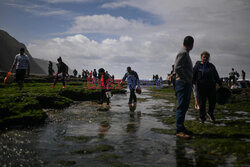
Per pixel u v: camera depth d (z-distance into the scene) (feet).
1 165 7.51
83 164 7.71
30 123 15.02
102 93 30.32
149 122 16.52
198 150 9.44
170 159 8.29
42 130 13.37
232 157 8.52
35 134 12.25
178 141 10.98
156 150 9.44
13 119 14.42
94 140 11.07
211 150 9.43
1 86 41.14
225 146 9.93
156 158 8.39
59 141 10.80
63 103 24.90
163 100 38.11
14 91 27.53
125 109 24.66
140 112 22.24
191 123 15.96
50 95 24.71
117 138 11.54
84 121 16.74
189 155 8.77
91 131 13.24
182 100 12.63
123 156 8.61
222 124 15.70
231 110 24.30
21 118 14.71
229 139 11.33
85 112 21.62
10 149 9.35
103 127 14.49
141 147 9.89
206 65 16.42
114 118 18.28
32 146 9.86
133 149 9.57
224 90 16.62
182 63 12.60
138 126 14.93
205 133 12.76
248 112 22.68
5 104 15.92
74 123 15.88
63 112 21.20
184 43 13.05
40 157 8.39
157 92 67.97
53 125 15.05
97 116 19.25
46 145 10.05
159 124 15.74
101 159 8.23
